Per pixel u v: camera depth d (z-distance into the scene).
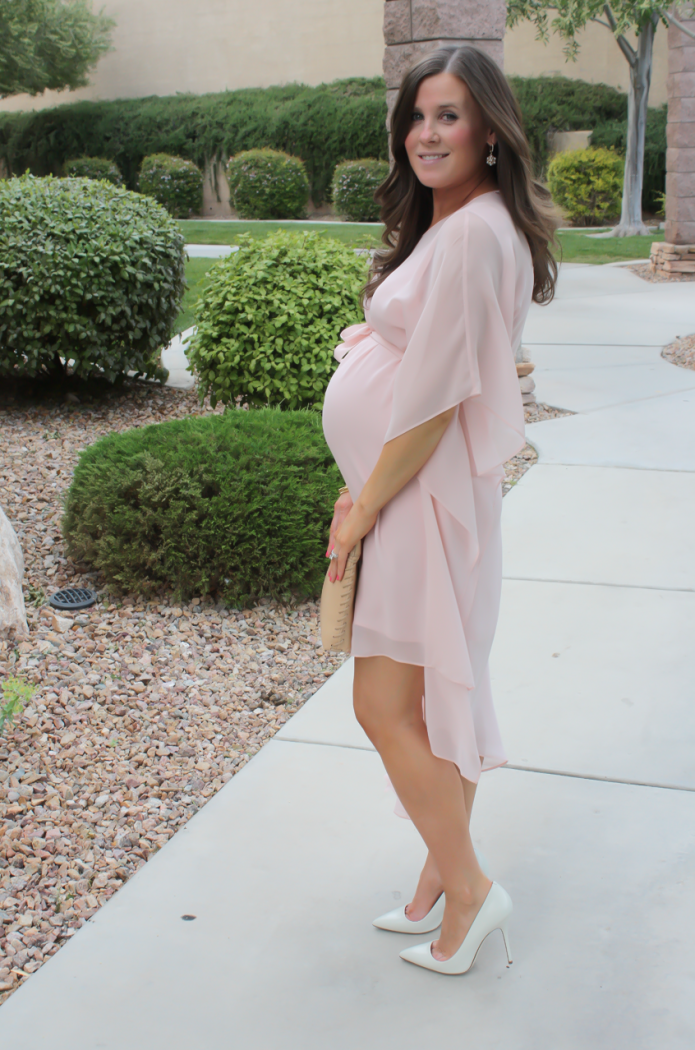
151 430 4.41
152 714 3.14
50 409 7.04
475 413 1.84
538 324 10.15
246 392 6.10
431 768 1.92
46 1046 1.88
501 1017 1.93
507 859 2.39
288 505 3.88
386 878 2.34
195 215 26.14
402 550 1.84
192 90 27.22
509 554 4.32
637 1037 1.87
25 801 2.67
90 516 4.02
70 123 27.44
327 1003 1.97
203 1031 1.91
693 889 2.27
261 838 2.49
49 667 3.41
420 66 1.77
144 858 2.46
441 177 1.81
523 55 23.44
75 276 6.47
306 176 24.55
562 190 21.38
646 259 15.41
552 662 3.35
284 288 5.95
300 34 25.53
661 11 12.11
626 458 5.63
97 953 2.12
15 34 24.77
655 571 4.09
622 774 2.72
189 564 3.92
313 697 3.22
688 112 12.60
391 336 1.85
